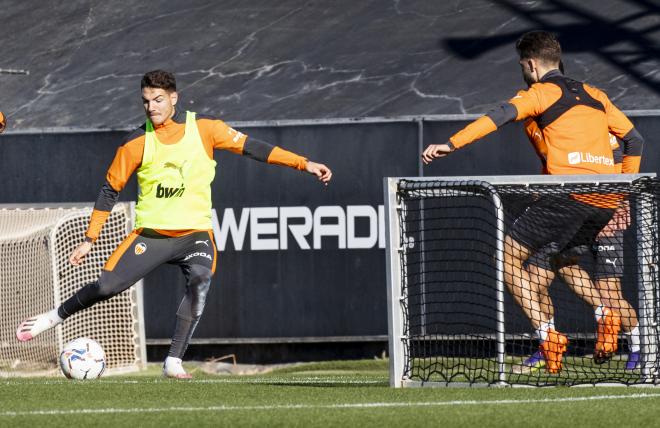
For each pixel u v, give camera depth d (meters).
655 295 19.67
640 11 44.41
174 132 21.00
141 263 21.16
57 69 45.84
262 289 35.28
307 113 39.56
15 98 43.75
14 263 33.62
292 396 17.16
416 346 25.16
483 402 15.73
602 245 21.44
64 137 36.91
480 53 42.59
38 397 17.41
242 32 47.06
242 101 41.19
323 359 35.97
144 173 21.09
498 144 34.22
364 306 34.84
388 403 15.74
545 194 20.00
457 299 32.06
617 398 16.34
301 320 35.09
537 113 20.64
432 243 32.44
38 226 33.59
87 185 36.75
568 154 20.56
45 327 21.75
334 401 16.22
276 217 35.28
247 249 35.41
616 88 39.03
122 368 33.34
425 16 46.44
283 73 43.19
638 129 33.97
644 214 19.75
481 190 19.52
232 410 14.94
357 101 40.12
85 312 33.59
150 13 49.91
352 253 34.94
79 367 24.36
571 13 45.09
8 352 33.34
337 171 35.09
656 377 19.06
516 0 46.81
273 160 20.84
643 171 33.88
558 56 21.44
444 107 38.84
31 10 51.34
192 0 50.84
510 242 21.08
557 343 21.05
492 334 31.41
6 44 48.56
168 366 22.08
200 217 21.42
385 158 34.88
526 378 20.42
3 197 37.06
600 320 22.11
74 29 49.12
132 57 46.19
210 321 35.50
